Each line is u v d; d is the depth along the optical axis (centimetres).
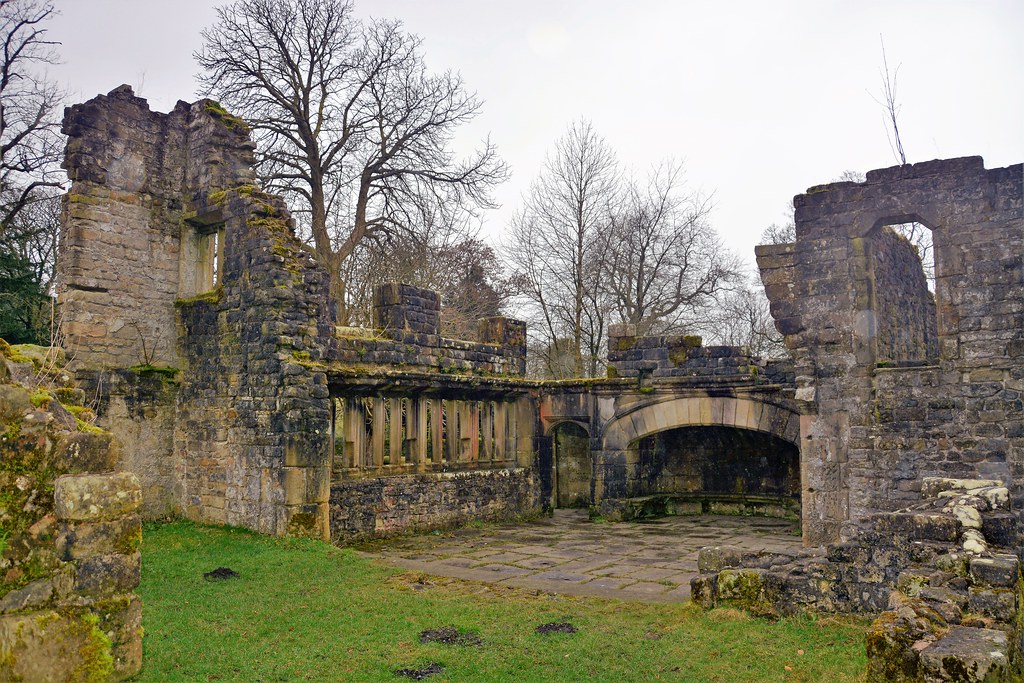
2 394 516
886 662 509
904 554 752
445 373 1697
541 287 3114
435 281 3128
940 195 1206
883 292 1387
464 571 1185
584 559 1316
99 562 521
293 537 1262
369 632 789
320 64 2467
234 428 1371
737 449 2008
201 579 1005
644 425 1884
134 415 1423
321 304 1450
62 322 1358
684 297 3328
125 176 1460
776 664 675
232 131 1537
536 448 1958
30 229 2192
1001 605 580
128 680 529
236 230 1412
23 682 489
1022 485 1115
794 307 1308
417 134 2609
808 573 804
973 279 1172
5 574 509
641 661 693
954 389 1173
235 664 677
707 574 894
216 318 1430
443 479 1678
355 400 1514
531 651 725
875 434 1225
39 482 522
